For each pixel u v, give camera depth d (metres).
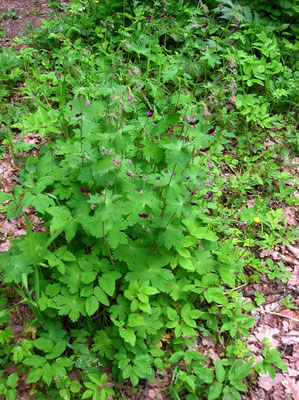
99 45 5.18
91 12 5.98
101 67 4.83
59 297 2.73
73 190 3.04
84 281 2.71
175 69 3.70
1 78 5.16
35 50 5.45
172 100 3.06
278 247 3.90
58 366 2.59
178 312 3.05
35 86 4.93
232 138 4.97
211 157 4.09
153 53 4.95
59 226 2.74
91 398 2.62
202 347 3.03
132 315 2.64
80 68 5.07
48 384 2.49
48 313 2.81
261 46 5.34
